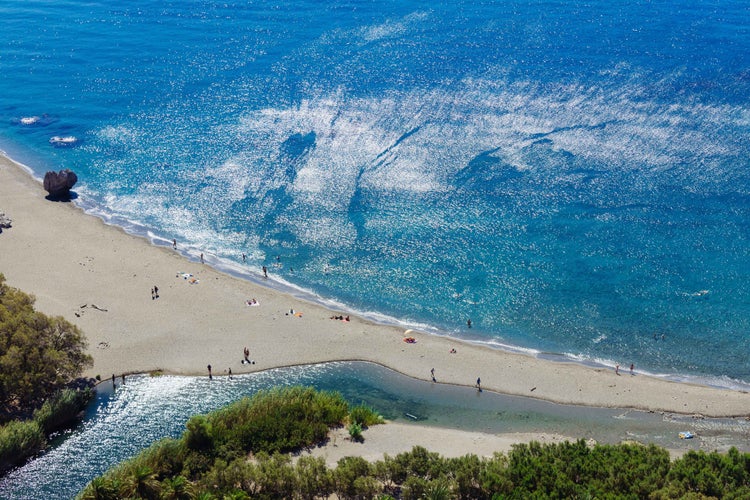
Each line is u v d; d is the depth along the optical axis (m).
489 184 121.69
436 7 192.12
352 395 81.44
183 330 90.44
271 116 145.12
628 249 106.31
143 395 80.12
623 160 126.38
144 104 153.25
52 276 100.88
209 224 116.19
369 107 145.25
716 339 90.25
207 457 68.81
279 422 73.38
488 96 146.62
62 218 117.56
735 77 149.50
